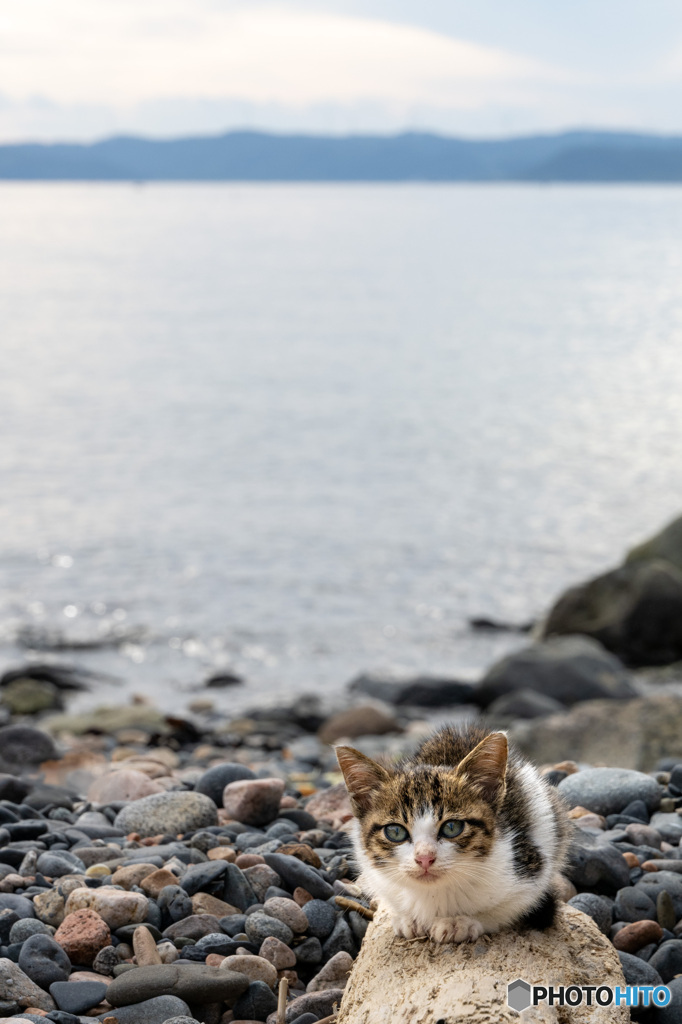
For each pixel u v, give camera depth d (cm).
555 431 4725
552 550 3022
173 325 9519
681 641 2305
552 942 467
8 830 724
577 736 1359
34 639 2322
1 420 4828
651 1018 519
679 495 3606
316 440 4534
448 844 438
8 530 3078
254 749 1526
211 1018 526
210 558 2884
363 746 1639
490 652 2338
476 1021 418
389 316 10438
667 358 7312
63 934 568
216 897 620
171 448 4312
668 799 766
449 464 4084
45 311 10481
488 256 19675
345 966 557
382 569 2836
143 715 1711
